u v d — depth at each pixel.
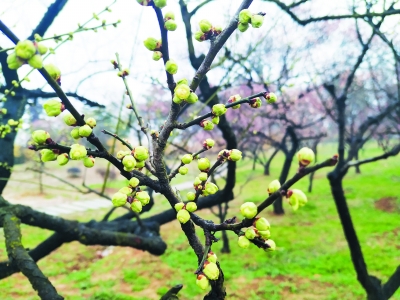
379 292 3.98
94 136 1.06
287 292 7.96
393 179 18.30
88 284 8.79
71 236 3.23
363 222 12.33
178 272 9.33
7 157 3.49
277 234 11.86
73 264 10.38
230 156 1.23
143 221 4.18
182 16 3.82
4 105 3.50
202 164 1.24
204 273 1.05
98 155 1.09
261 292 8.01
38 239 12.00
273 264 9.52
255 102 1.20
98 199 18.75
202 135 13.47
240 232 1.08
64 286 8.83
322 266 9.15
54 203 17.88
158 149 1.21
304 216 13.52
